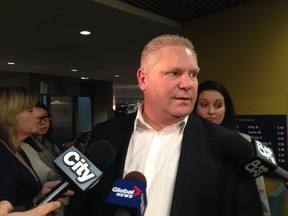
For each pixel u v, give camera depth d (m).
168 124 1.00
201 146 0.92
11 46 4.27
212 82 1.80
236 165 0.89
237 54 2.80
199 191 0.84
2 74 7.49
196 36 3.17
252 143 0.90
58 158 0.80
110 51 4.70
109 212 0.89
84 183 0.76
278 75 2.50
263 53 2.60
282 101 2.47
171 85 0.91
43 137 2.53
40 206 0.68
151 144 1.00
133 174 0.86
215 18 2.98
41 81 8.48
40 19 3.04
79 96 9.58
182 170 0.87
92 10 2.77
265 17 2.58
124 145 1.02
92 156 0.86
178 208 0.82
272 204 1.98
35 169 1.73
